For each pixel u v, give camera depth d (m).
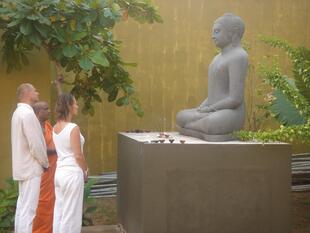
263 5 8.86
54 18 5.78
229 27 5.55
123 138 6.08
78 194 4.77
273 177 5.16
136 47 8.44
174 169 5.02
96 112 8.30
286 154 5.18
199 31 8.65
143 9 6.54
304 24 9.01
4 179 6.63
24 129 4.98
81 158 4.80
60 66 6.44
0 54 6.50
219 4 8.70
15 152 5.07
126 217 5.85
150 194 4.98
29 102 5.21
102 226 6.38
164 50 8.55
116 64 6.61
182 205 5.04
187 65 8.62
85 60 5.82
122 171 6.13
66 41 5.80
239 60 5.40
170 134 6.14
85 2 5.82
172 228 5.03
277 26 8.92
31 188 5.06
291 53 5.41
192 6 8.62
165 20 8.52
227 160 5.10
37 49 6.44
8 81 6.60
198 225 5.07
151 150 4.99
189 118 5.81
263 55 8.84
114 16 5.84
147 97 8.51
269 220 5.16
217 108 5.48
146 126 8.52
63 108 4.90
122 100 6.64
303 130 4.89
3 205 5.88
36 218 5.36
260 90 8.30
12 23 5.60
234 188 5.11
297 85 5.41
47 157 5.28
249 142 5.23
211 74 5.69
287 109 5.98
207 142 5.18
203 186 5.07
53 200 5.39
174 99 8.60
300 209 7.12
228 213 5.11
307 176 8.34
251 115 8.73
